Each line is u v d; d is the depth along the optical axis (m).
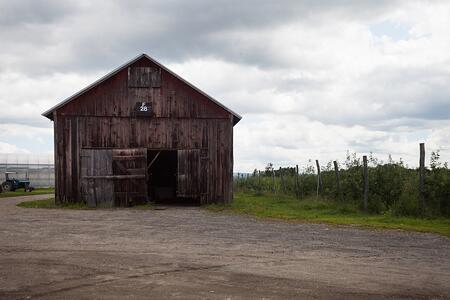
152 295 7.59
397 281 8.61
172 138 26.38
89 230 14.98
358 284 8.38
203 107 26.62
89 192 25.70
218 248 11.71
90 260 10.09
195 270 9.28
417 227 15.52
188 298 7.46
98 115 25.97
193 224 16.88
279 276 8.88
